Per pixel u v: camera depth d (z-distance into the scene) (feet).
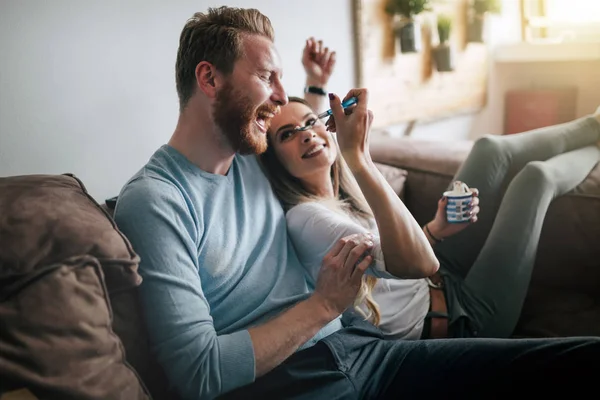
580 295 5.11
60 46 4.58
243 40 3.50
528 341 3.55
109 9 4.87
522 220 4.69
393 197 3.54
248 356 3.04
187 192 3.40
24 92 4.41
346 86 7.69
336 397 3.42
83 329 2.56
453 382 3.56
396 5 7.94
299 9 6.73
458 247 5.28
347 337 3.70
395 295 4.34
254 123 3.63
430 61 9.15
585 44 9.62
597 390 3.26
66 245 2.69
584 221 5.03
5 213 2.74
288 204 4.17
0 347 2.35
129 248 2.89
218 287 3.42
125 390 2.66
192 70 3.53
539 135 5.65
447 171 5.79
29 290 2.50
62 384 2.43
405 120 8.86
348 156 3.56
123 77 5.05
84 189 3.41
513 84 11.15
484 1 9.47
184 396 2.97
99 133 4.94
